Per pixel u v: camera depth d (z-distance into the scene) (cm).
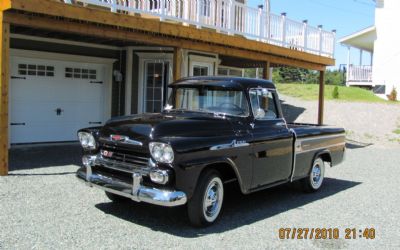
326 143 827
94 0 892
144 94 1374
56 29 867
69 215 591
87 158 600
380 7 3059
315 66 1650
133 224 570
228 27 1220
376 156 1410
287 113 2366
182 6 1163
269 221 620
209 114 648
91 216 593
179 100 701
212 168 580
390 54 3027
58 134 1279
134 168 543
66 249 471
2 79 788
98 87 1364
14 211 593
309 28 1568
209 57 1439
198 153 542
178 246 499
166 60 1340
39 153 1080
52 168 891
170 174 515
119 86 1398
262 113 664
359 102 2608
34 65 1209
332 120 2238
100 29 934
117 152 570
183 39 1102
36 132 1229
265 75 1407
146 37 1020
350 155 1412
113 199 655
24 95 1195
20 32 1108
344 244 542
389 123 2184
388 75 3039
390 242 556
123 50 1386
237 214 650
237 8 1261
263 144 651
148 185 530
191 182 534
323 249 521
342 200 771
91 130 605
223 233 554
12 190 698
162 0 1043
